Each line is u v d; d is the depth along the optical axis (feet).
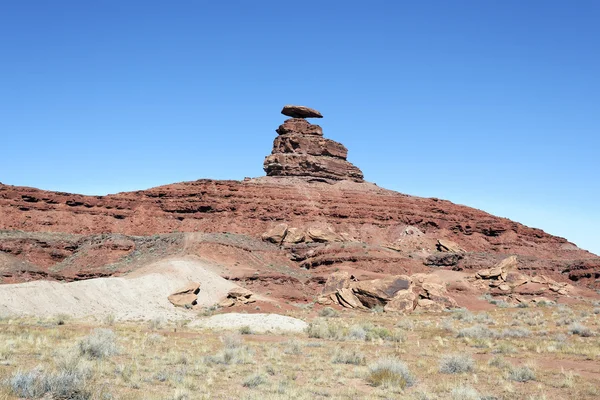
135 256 333.62
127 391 59.67
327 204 447.83
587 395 69.77
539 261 381.19
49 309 169.68
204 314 204.85
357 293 254.88
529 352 108.68
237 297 234.17
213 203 420.77
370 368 80.28
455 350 112.37
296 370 83.30
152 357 85.40
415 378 78.07
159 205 423.23
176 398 57.82
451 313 231.30
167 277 237.25
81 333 114.42
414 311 239.09
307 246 371.76
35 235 354.13
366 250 354.54
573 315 206.69
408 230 429.79
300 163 525.34
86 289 193.57
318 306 250.98
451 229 461.78
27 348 82.02
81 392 53.47
